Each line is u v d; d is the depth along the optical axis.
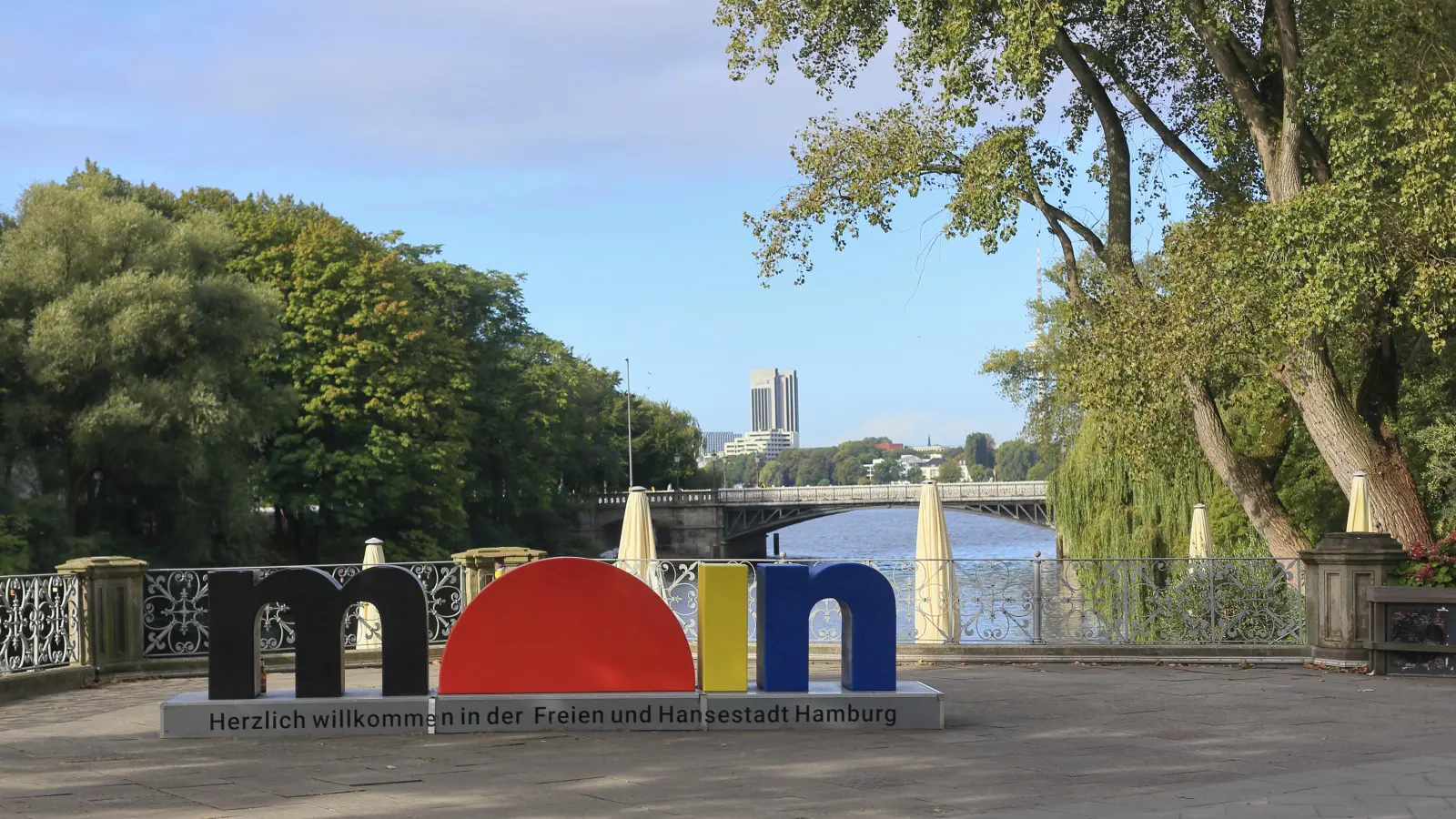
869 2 19.53
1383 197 15.84
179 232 37.72
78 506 37.44
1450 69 15.96
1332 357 21.34
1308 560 13.59
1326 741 8.59
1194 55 18.78
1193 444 22.44
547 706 8.88
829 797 6.66
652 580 15.23
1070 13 18.41
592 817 6.13
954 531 142.88
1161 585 14.19
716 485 108.19
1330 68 16.33
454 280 61.34
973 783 7.09
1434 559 12.73
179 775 7.23
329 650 8.84
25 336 34.75
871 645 9.20
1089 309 19.22
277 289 40.00
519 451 63.72
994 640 14.25
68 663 12.00
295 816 6.10
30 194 36.31
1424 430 22.64
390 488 47.53
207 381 36.19
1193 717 9.72
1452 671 12.20
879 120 18.83
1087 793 6.79
